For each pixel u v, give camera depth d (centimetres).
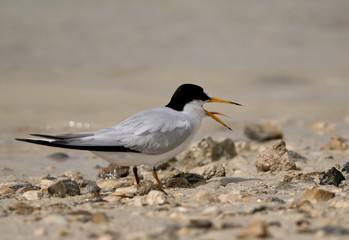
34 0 3150
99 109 1825
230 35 2991
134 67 2462
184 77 2370
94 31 2853
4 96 1955
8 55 2494
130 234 523
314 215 589
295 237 507
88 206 667
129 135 783
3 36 2672
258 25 3192
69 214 616
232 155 1132
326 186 798
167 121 809
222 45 2870
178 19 3100
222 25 3094
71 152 1250
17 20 2848
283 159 952
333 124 1620
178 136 811
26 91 2048
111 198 729
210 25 3100
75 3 3184
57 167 1077
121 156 789
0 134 1445
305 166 999
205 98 856
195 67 2512
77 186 784
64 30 2817
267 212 614
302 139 1352
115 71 2406
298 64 2688
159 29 2969
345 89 2300
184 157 1075
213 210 617
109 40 2780
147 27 2981
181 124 819
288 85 2358
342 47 3014
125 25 2953
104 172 976
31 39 2664
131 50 2691
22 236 530
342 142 1178
